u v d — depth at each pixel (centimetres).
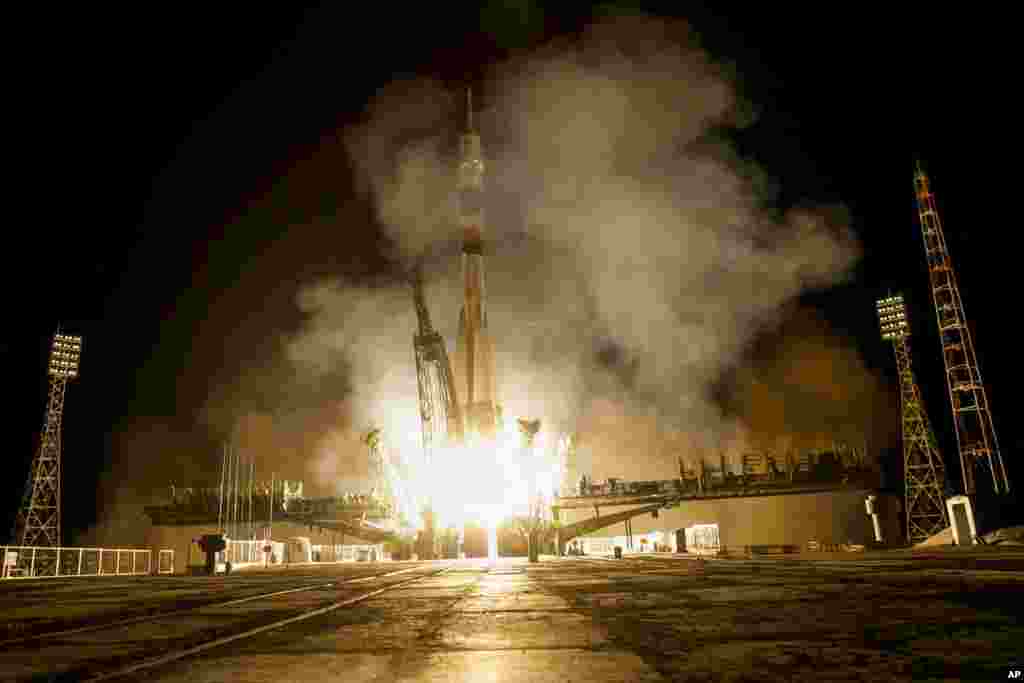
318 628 1181
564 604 1513
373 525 11544
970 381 7444
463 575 3347
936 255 7881
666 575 2691
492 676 704
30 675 793
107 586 3316
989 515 5716
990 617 1028
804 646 825
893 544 8038
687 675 678
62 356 9319
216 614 1508
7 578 4934
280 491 11562
